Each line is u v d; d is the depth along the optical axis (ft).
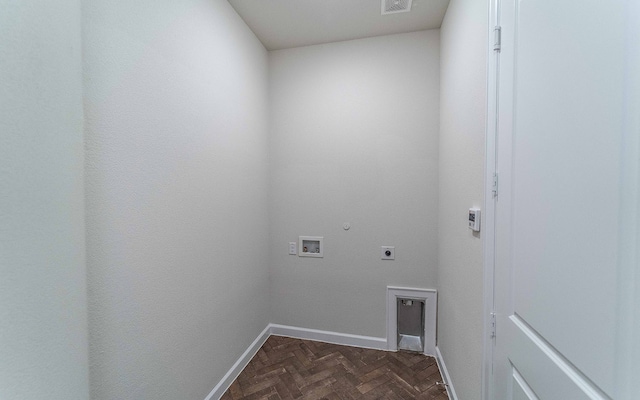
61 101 2.25
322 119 7.29
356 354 6.70
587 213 1.94
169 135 3.94
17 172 1.91
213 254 5.03
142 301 3.48
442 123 6.23
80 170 2.45
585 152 1.96
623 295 1.64
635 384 1.56
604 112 1.79
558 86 2.26
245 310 6.28
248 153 6.43
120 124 3.17
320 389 5.44
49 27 2.15
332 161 7.25
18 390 1.90
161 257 3.79
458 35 4.91
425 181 6.70
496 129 3.41
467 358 4.33
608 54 1.76
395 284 6.92
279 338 7.47
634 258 1.58
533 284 2.64
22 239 1.94
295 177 7.50
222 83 5.34
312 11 5.91
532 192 2.66
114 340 3.10
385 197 6.95
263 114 7.25
